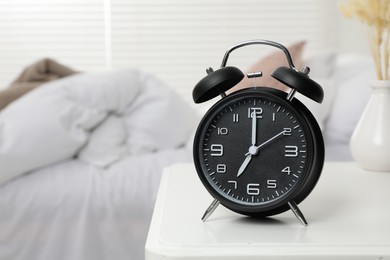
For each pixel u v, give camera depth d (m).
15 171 2.13
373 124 1.28
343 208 0.90
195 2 4.40
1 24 4.37
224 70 0.79
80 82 2.48
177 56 4.43
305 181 0.77
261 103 0.80
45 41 4.40
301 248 0.69
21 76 2.92
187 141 2.53
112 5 4.41
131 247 2.09
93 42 4.43
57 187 2.11
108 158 2.29
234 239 0.72
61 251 2.06
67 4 4.39
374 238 0.72
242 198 0.80
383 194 1.02
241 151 0.80
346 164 1.39
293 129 0.79
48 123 2.23
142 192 2.12
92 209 2.09
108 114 2.50
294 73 0.77
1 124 2.23
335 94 2.49
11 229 2.06
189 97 4.40
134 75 2.65
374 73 2.45
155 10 4.42
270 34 4.39
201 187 1.08
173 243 0.70
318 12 4.32
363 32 3.80
